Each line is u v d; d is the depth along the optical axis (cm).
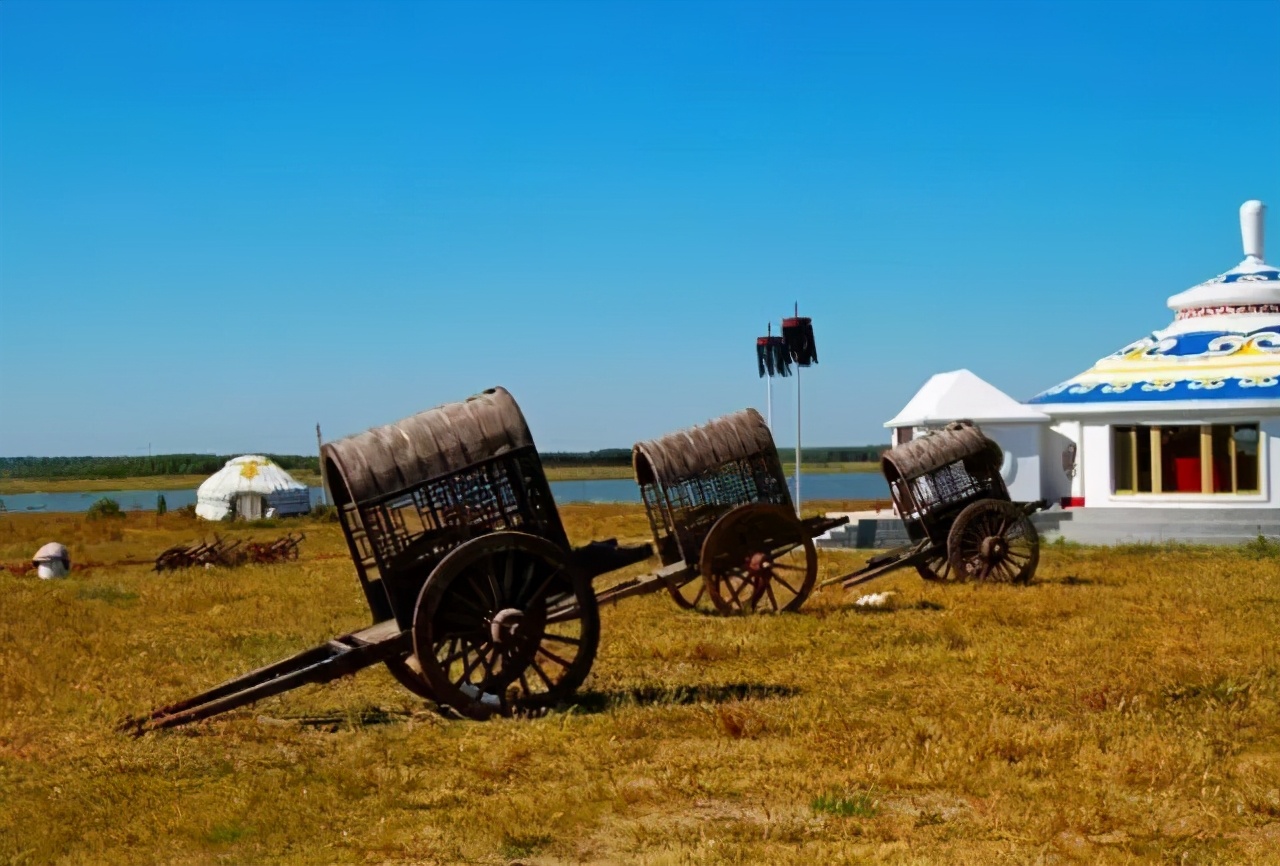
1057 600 1698
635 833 751
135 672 1356
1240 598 1717
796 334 2973
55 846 759
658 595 1958
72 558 3538
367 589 1209
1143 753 898
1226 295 3019
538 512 1130
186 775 920
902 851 709
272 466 6228
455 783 874
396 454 1077
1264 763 895
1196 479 2766
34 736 1063
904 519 2034
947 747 916
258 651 1487
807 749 928
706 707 1069
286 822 793
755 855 707
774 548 1697
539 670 1102
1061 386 3020
